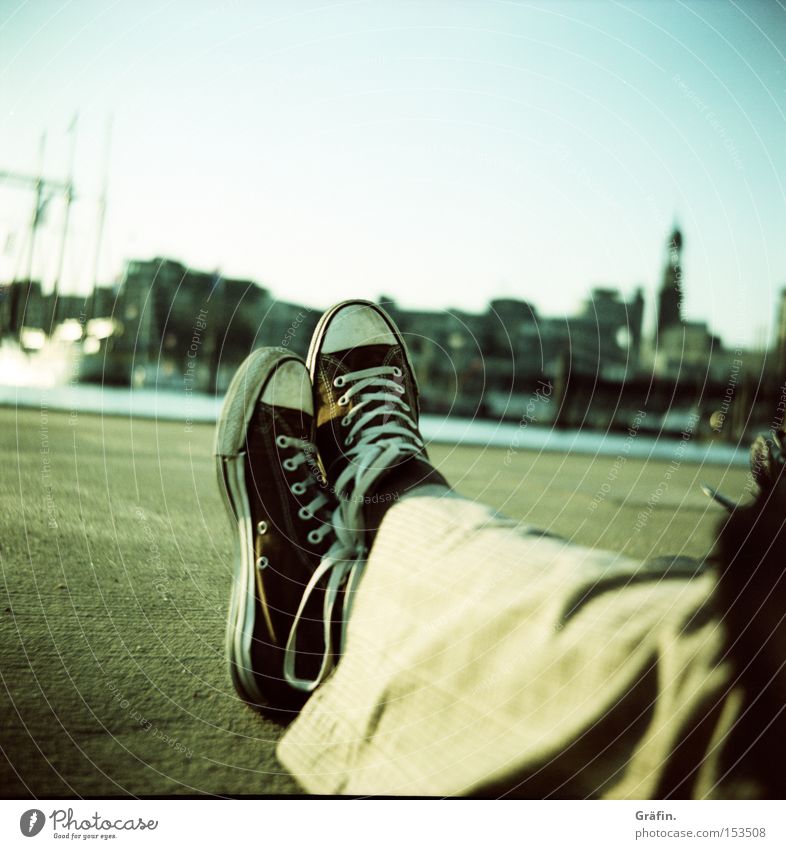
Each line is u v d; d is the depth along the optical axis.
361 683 0.77
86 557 1.25
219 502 1.68
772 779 0.58
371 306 1.41
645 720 0.60
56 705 0.80
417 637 0.74
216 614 1.07
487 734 0.67
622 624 0.63
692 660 0.60
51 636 0.95
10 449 2.08
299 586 0.91
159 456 2.15
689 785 0.59
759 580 0.63
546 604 0.67
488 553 0.74
